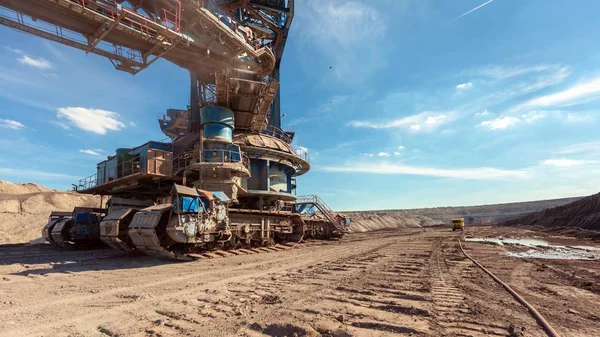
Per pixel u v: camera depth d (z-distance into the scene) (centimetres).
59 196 4341
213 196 1445
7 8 1238
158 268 1091
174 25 1539
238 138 2195
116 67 1670
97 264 1187
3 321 523
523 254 1485
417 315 527
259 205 2195
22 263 1223
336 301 624
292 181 2956
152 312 571
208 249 1470
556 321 486
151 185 2042
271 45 3047
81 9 1281
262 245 1852
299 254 1531
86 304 628
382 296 659
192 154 1906
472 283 792
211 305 614
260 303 621
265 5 2756
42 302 643
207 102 2003
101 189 2244
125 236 1416
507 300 622
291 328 466
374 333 446
